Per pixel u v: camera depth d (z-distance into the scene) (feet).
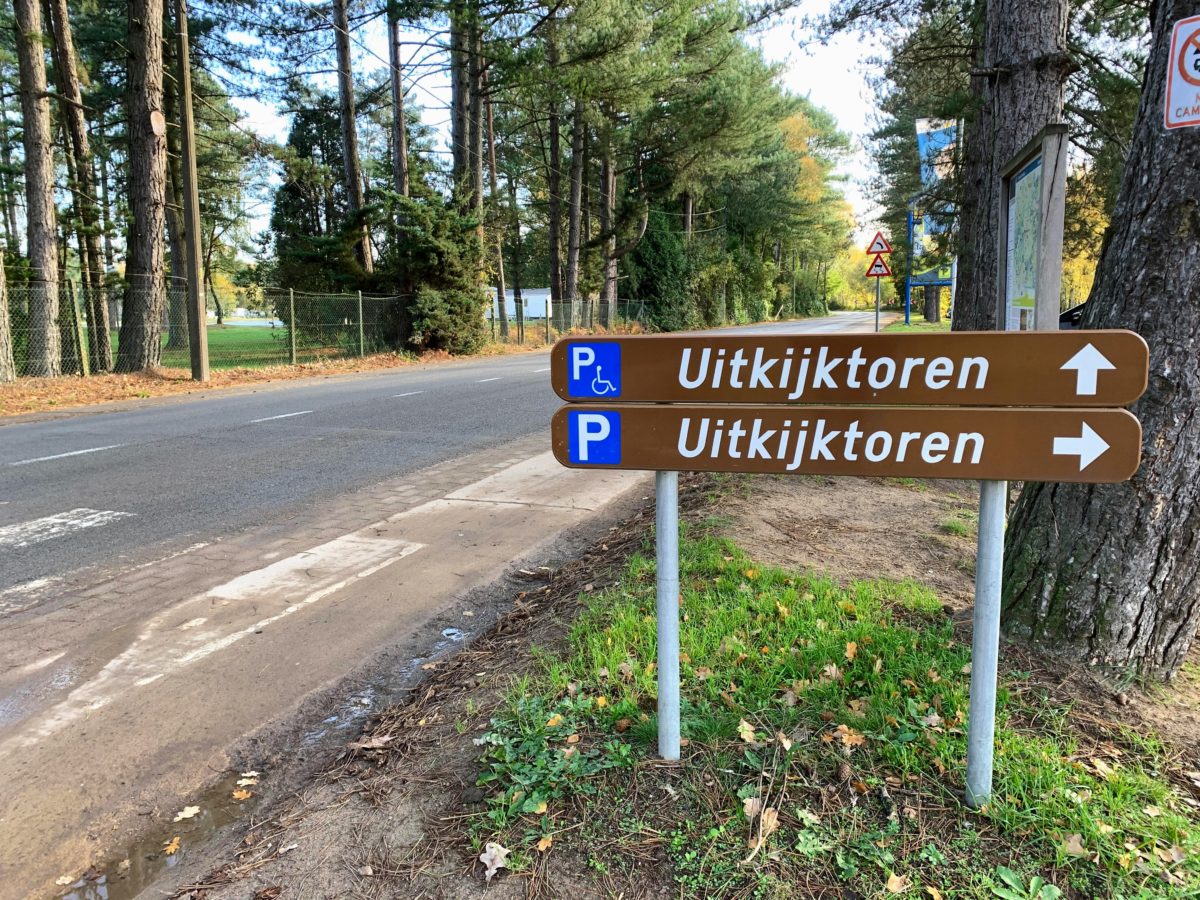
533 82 71.20
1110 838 6.58
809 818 7.01
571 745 8.27
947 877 6.36
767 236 189.47
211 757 9.50
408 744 8.97
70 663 11.81
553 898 6.44
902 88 48.85
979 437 6.60
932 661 9.34
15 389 42.93
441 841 7.18
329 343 66.08
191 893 6.99
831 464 6.97
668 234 135.33
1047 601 9.27
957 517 16.30
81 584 14.96
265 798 8.70
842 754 7.79
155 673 11.54
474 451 27.37
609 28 69.56
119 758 9.48
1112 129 34.04
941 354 6.61
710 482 19.75
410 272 71.77
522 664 10.46
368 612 13.71
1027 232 8.24
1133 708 8.44
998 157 22.44
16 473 23.81
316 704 10.69
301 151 139.33
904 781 7.41
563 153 136.05
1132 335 6.20
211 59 89.30
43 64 50.11
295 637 12.73
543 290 136.98
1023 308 8.46
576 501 20.88
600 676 9.59
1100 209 41.47
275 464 25.16
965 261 33.04
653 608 11.42
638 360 7.34
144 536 17.84
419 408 37.37
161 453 26.71
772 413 7.05
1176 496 8.50
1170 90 7.88
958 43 39.50
